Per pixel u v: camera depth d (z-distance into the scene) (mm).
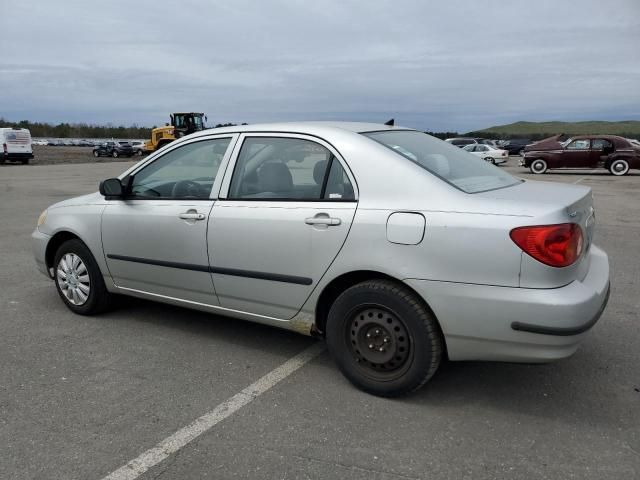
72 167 30578
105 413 3121
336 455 2721
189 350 4027
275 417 3080
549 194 3260
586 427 2961
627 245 7742
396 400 3270
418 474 2570
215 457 2707
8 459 2689
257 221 3561
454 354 3082
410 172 3172
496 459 2680
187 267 3959
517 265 2816
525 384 3461
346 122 3895
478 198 3018
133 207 4242
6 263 6695
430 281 2996
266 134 3732
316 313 3480
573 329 2787
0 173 24812
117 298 4805
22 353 3965
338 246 3256
